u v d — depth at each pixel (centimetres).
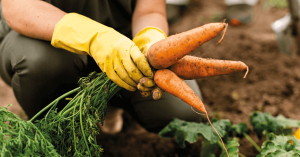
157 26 89
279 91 136
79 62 89
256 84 145
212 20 248
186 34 70
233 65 74
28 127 72
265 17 254
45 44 84
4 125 70
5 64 88
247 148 102
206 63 75
